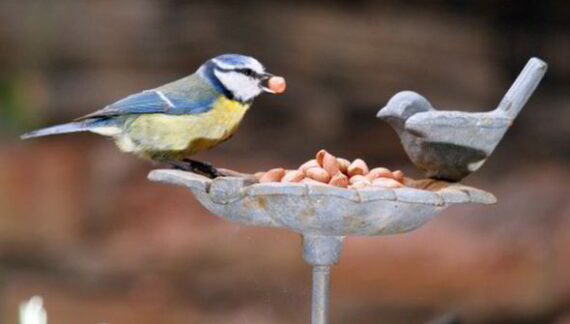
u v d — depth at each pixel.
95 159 12.88
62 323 12.22
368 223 4.85
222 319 11.77
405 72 13.33
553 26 13.76
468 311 11.34
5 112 13.47
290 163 13.20
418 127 5.36
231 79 6.31
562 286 11.17
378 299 11.51
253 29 13.19
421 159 5.55
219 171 6.27
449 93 13.43
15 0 13.29
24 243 12.52
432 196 4.63
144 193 12.58
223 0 13.12
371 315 11.48
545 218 11.58
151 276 12.16
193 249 12.09
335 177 4.95
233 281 11.96
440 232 11.56
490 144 5.44
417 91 13.39
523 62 13.67
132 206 12.52
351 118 13.51
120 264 12.30
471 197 4.77
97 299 12.22
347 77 13.35
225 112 6.38
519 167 13.11
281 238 11.82
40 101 13.38
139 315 12.00
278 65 13.31
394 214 4.84
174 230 12.23
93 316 12.12
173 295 12.10
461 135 5.39
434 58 13.35
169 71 13.19
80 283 12.35
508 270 11.31
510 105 5.45
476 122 5.35
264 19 13.20
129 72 13.18
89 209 12.55
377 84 13.37
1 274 12.45
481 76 13.47
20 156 12.85
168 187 12.58
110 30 13.06
